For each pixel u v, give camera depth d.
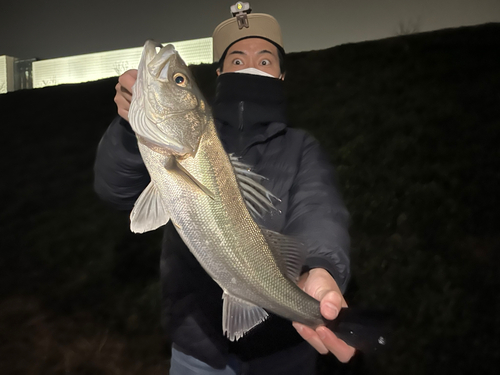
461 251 1.85
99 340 1.76
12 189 3.04
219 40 0.90
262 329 0.71
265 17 0.87
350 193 2.22
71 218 2.64
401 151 2.32
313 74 2.93
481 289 1.70
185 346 0.71
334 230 0.64
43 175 3.11
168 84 0.58
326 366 1.50
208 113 0.60
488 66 2.50
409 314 1.66
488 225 1.92
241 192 0.60
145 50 0.60
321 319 0.56
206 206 0.57
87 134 3.41
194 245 0.57
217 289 0.72
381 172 2.26
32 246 2.49
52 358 1.68
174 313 0.73
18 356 1.70
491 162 2.13
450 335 1.57
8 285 2.21
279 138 0.76
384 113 2.53
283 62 0.92
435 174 2.17
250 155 0.75
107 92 3.72
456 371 1.45
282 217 0.70
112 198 0.73
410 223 2.02
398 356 1.51
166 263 0.76
